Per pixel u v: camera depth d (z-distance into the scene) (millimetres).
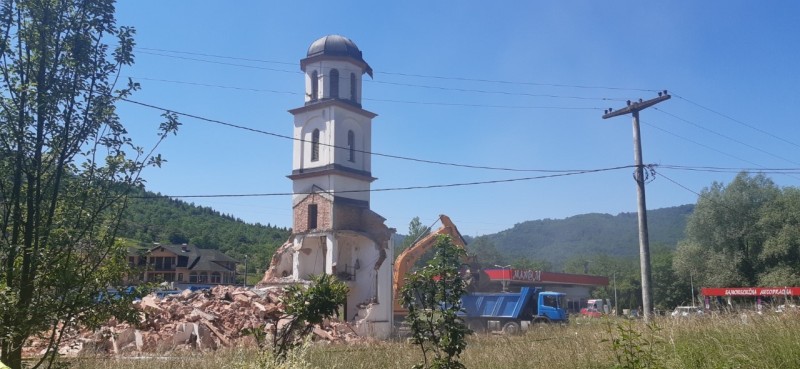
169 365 15312
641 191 25484
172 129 7371
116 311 6828
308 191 41875
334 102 41719
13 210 6570
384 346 21047
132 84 7172
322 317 8227
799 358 9852
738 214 56531
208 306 30453
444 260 8281
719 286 56625
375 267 40625
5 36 6605
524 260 136250
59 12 6789
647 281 24578
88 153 6930
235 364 8945
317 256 41531
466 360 14859
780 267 53406
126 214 7211
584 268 137625
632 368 8969
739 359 10180
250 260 95750
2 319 5988
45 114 6598
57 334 7348
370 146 44250
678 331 12922
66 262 6473
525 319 41625
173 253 78562
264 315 29875
